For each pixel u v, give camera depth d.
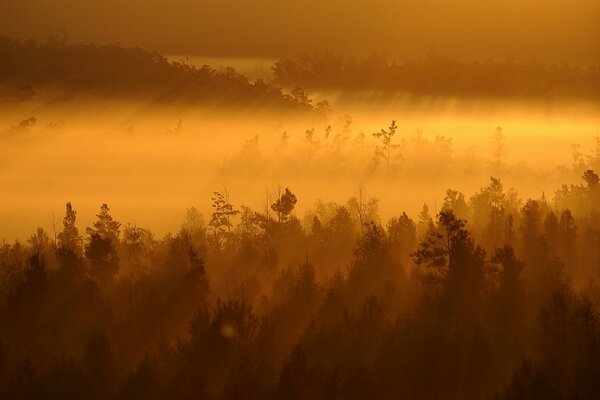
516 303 98.81
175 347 96.44
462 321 96.81
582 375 80.00
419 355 85.50
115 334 99.50
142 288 111.56
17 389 79.12
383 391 81.38
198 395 78.94
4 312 100.88
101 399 80.06
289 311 102.88
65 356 86.81
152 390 79.62
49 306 102.44
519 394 75.31
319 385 77.38
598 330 88.19
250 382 78.25
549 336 87.69
